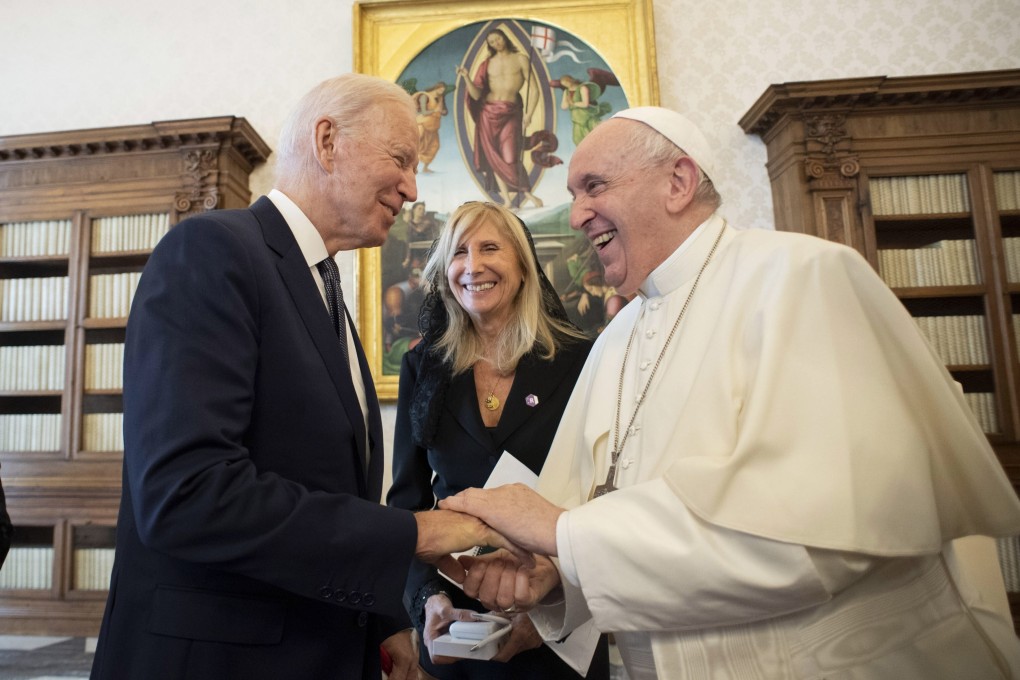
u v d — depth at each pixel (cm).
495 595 144
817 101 465
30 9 561
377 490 154
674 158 151
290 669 117
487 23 529
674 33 530
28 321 489
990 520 119
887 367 116
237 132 482
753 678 111
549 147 517
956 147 465
